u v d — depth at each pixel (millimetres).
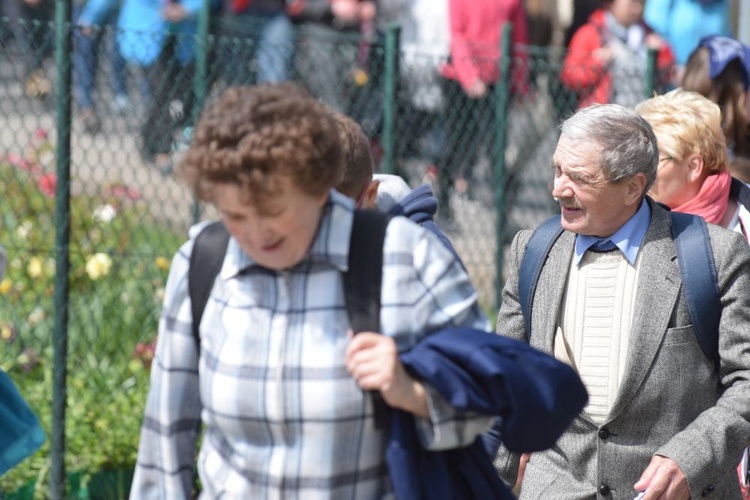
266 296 7410
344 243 7328
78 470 16344
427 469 7438
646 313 10094
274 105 6930
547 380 7367
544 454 10773
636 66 21828
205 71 18016
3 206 19750
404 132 19969
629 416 10195
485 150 21156
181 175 7152
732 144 14664
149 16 29062
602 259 10445
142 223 19781
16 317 18469
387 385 7023
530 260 10734
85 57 20047
